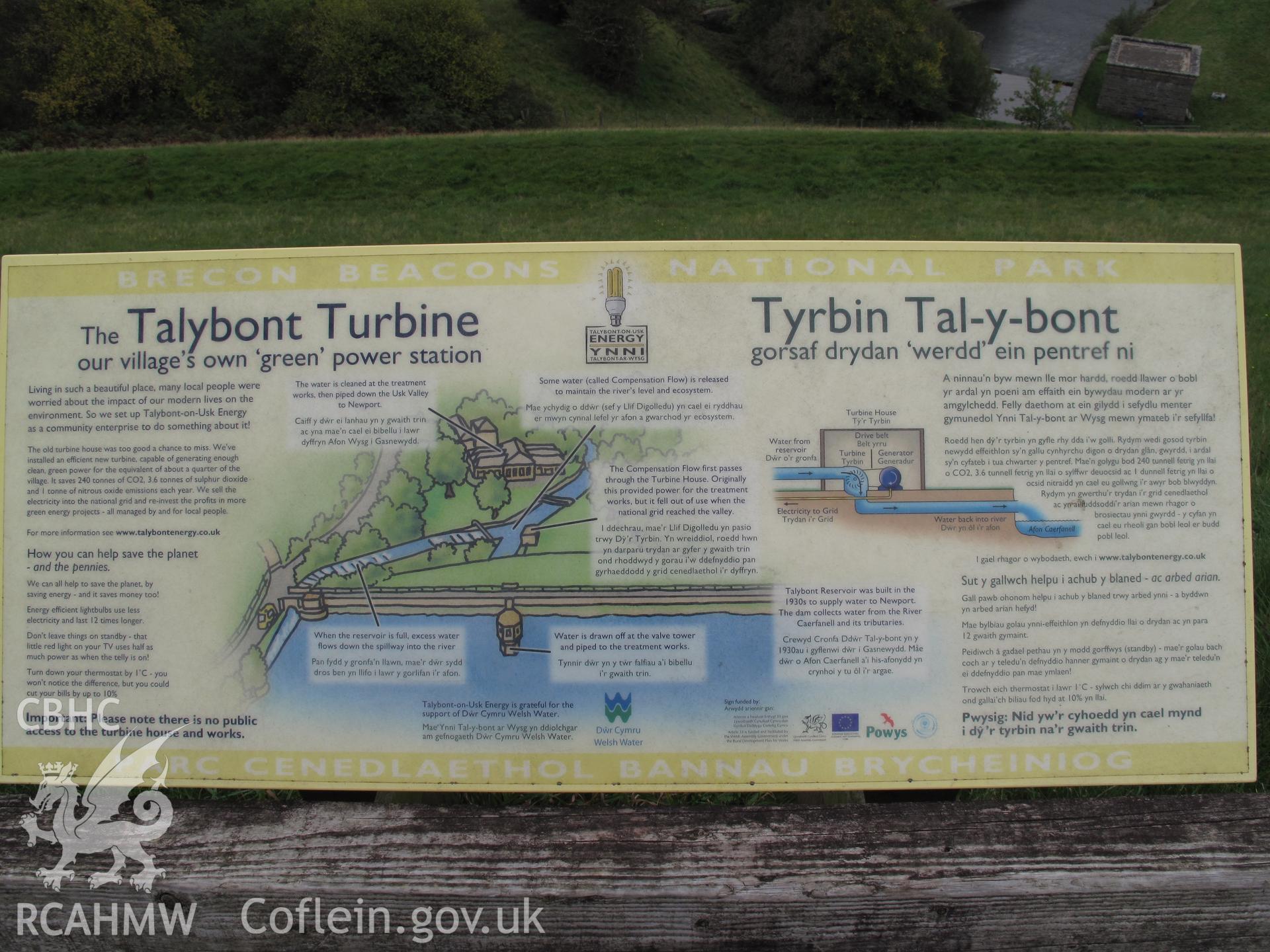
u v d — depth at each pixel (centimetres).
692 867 220
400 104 4281
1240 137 2570
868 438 246
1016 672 245
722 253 248
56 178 2189
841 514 245
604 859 222
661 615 244
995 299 250
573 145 2489
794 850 223
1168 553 248
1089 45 6253
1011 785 243
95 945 224
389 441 248
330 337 251
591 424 246
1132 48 5025
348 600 247
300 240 1673
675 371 246
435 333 249
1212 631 248
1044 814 232
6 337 256
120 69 4075
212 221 1831
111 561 251
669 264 248
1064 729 246
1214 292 253
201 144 2561
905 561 245
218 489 250
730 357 246
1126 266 253
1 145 3478
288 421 250
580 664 244
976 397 248
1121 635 247
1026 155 2398
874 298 249
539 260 249
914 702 244
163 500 250
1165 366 251
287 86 4494
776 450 245
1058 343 250
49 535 252
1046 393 249
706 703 243
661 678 244
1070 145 2480
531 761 244
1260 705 328
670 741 243
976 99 5562
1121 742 246
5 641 252
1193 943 219
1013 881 216
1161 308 253
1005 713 245
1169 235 1728
